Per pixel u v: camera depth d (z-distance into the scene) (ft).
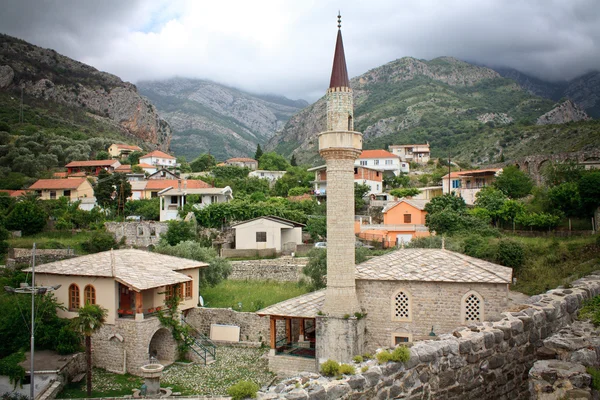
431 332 94.17
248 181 345.72
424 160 460.55
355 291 96.48
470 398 45.47
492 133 518.78
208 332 135.44
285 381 42.88
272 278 175.32
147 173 379.14
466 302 93.04
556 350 41.57
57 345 111.96
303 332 114.42
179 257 157.69
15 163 371.35
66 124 567.18
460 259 102.22
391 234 217.56
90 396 97.60
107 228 213.46
